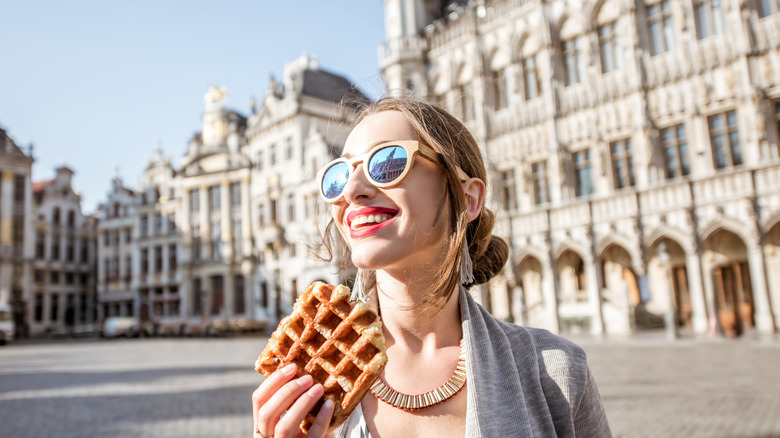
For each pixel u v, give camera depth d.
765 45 21.06
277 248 42.41
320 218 1.76
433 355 1.42
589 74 25.75
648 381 10.92
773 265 20.73
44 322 60.53
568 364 1.45
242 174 46.44
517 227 27.08
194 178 49.50
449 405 1.33
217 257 47.50
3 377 16.67
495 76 29.84
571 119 26.30
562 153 26.28
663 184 22.23
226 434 7.80
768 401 8.53
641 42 24.22
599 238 24.12
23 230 55.94
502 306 28.39
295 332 1.38
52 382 14.86
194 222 49.69
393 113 1.49
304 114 41.50
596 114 25.47
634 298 24.64
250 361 19.08
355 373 1.25
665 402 8.84
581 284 26.19
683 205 21.58
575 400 1.41
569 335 23.52
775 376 10.68
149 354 24.98
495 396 1.30
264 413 1.13
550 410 1.40
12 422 9.20
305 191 39.50
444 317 1.45
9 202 55.19
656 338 19.62
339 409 1.21
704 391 9.61
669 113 23.27
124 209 57.50
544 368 1.45
